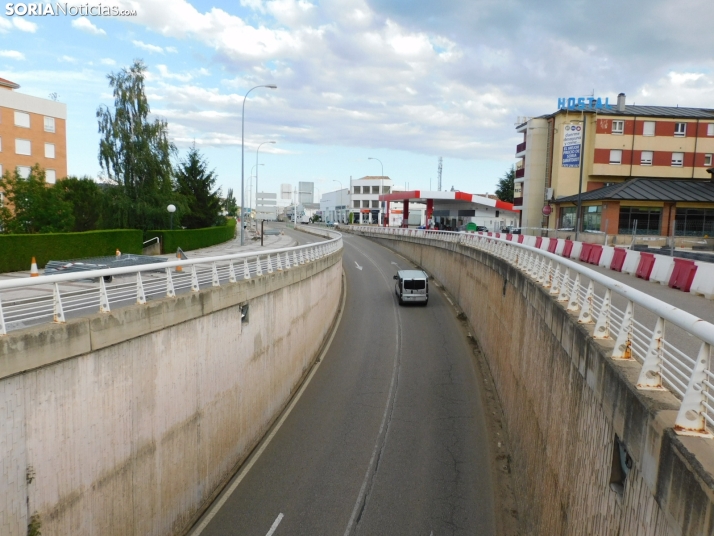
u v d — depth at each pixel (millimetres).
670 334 9250
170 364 9977
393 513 11914
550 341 10336
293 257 19156
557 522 8508
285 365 17375
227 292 12352
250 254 14000
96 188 41719
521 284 14828
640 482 5059
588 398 7227
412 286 31625
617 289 6695
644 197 40250
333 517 11688
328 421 16344
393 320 28656
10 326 9023
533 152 52938
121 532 8586
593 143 48969
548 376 10289
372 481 13102
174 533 10289
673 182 43781
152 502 9477
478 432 15828
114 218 37812
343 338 25406
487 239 26797
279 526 11281
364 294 35562
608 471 6152
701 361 4230
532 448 11336
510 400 15438
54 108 53531
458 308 31422
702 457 3816
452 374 20672
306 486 12773
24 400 6625
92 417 7848
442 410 17328
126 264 18578
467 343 24641
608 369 6238
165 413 9836
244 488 12562
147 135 38625
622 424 5578
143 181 39031
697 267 14352
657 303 5320
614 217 41188
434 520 11711
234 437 13133
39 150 52312
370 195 119125
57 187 32875
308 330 20938
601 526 6254
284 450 14469
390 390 18953
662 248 30609
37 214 29406
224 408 12484
